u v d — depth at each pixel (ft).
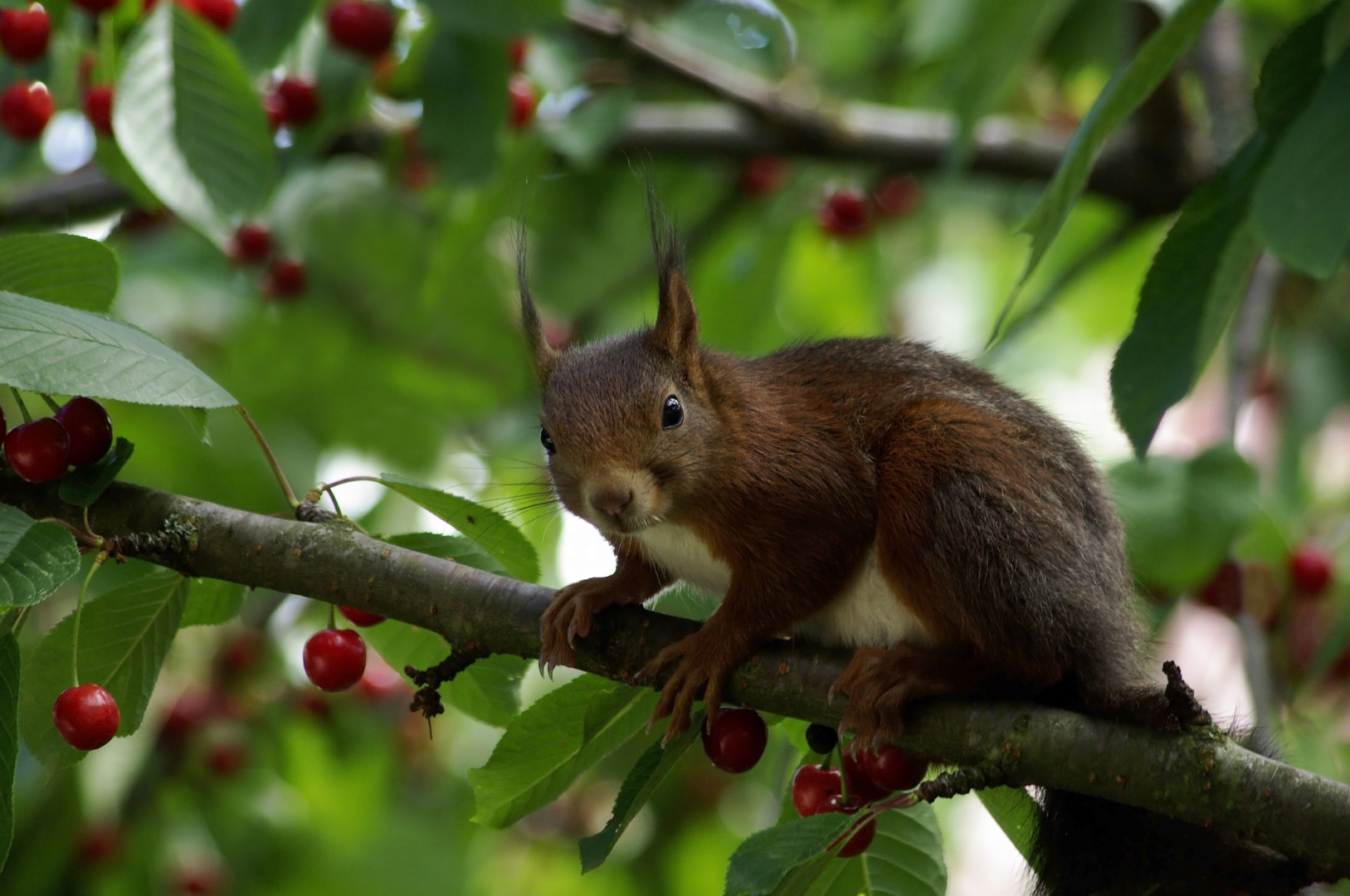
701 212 56.65
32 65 38.75
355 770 49.03
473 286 56.95
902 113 54.49
